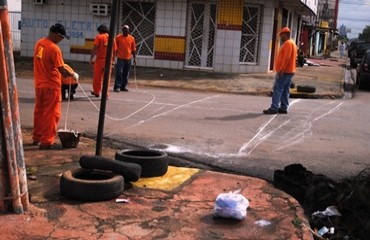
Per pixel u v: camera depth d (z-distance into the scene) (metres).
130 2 20.83
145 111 11.35
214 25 20.12
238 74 19.89
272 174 6.70
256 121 10.70
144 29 20.86
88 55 21.78
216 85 17.30
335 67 31.30
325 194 5.48
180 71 20.12
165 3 20.36
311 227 5.02
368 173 6.36
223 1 19.80
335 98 16.23
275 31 21.97
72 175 5.30
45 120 7.01
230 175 6.29
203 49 20.38
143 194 5.38
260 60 20.66
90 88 15.43
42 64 6.89
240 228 4.58
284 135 9.38
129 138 8.45
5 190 4.56
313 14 29.98
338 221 5.07
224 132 9.38
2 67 4.32
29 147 7.17
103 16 21.27
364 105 14.42
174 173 6.24
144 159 5.93
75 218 4.61
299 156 7.78
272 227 4.64
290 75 11.64
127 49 14.58
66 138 7.16
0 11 4.34
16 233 4.20
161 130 9.27
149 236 4.30
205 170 6.53
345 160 7.66
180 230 4.46
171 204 5.12
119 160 5.96
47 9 22.05
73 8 21.67
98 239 4.18
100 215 4.71
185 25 20.27
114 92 14.57
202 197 5.38
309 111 12.55
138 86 16.66
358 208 5.24
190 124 10.02
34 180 5.58
